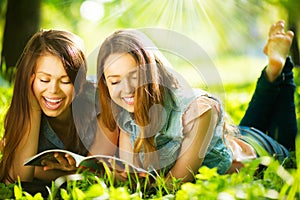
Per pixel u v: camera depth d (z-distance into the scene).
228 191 2.79
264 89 5.27
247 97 7.83
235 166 4.46
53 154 3.81
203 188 2.86
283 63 5.18
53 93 4.01
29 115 4.12
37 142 4.20
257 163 3.04
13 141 4.15
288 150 5.38
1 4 11.02
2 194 3.64
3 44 9.01
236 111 6.76
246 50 13.00
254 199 2.81
